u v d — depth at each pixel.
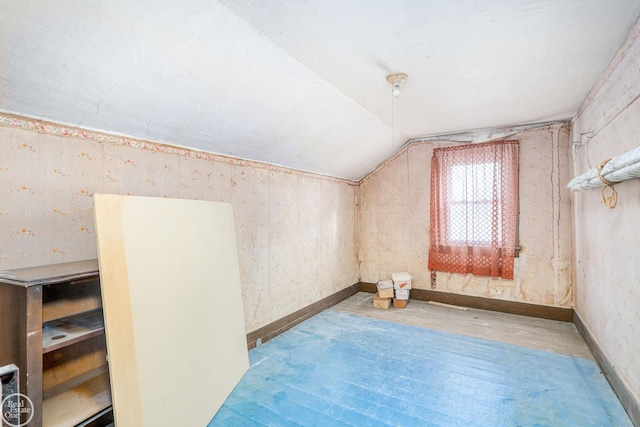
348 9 1.62
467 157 4.18
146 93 1.90
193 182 2.57
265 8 1.60
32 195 1.69
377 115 3.43
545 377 2.47
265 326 3.26
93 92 1.74
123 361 1.49
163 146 2.34
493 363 2.71
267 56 2.04
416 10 1.64
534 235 3.88
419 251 4.63
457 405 2.13
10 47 1.38
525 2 1.58
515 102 3.06
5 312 1.35
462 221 4.23
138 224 1.72
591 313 2.92
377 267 5.00
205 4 1.53
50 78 1.57
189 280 2.04
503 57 2.16
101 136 1.98
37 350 1.29
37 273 1.42
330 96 2.77
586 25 1.78
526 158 3.90
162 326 1.76
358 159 4.36
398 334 3.37
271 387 2.35
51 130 1.76
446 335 3.33
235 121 2.50
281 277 3.51
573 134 3.51
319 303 4.15
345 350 2.98
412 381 2.43
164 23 1.56
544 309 3.84
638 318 1.90
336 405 2.13
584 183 2.51
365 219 5.08
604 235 2.50
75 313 1.76
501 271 4.01
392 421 1.97
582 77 2.48
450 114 3.43
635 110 1.88
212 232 2.39
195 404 1.88
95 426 1.59
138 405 1.52
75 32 1.44
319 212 4.20
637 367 1.91
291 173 3.70
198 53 1.80
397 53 2.10
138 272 1.66
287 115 2.74
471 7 1.62
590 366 2.63
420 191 4.59
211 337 2.17
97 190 1.96
